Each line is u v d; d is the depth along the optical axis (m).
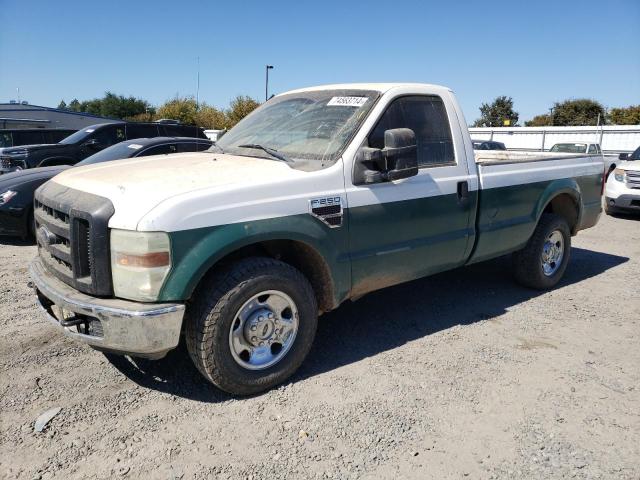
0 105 33.72
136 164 3.93
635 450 2.97
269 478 2.69
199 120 50.69
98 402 3.35
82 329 3.24
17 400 3.35
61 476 2.67
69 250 3.30
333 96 4.37
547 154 6.52
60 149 10.69
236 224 3.21
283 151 4.05
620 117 61.50
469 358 4.06
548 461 2.87
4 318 4.66
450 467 2.81
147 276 2.99
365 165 3.82
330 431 3.09
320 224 3.57
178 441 2.97
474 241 4.71
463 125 4.62
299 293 3.53
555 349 4.26
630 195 10.64
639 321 4.91
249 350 3.41
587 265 6.97
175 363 3.89
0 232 7.43
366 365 3.91
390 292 5.61
